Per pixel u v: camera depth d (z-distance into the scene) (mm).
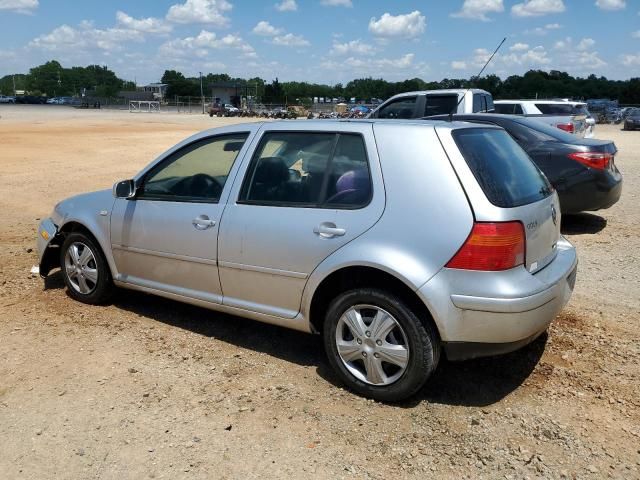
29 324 4945
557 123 15180
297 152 4109
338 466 3096
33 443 3293
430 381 3977
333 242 3756
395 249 3525
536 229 3650
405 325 3531
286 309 4094
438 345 3553
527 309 3373
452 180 3488
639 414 3555
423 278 3418
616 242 7742
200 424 3471
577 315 5090
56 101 120375
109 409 3631
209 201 4453
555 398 3744
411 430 3408
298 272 3928
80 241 5316
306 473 3041
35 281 6086
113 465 3107
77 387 3896
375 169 3711
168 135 29875
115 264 5121
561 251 4211
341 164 3895
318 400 3740
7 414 3582
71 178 13859
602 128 42406
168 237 4637
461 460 3135
